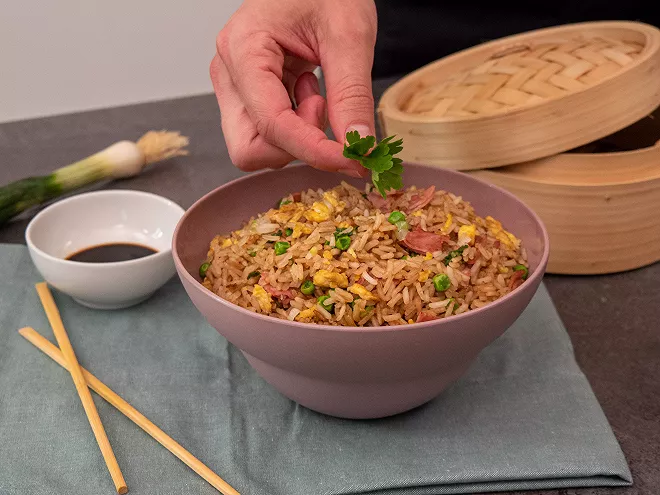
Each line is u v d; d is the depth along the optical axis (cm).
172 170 79
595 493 46
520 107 59
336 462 48
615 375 55
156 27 139
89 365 55
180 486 47
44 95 141
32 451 49
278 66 52
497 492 47
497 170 62
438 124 61
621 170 60
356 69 51
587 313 60
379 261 47
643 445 49
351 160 49
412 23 89
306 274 47
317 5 52
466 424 50
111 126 86
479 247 49
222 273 49
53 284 59
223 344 57
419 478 46
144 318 60
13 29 134
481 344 45
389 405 48
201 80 147
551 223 62
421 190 54
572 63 62
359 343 42
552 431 49
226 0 139
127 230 65
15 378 54
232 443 49
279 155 53
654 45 61
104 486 47
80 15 135
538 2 87
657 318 59
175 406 52
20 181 71
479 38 89
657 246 64
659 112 67
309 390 47
